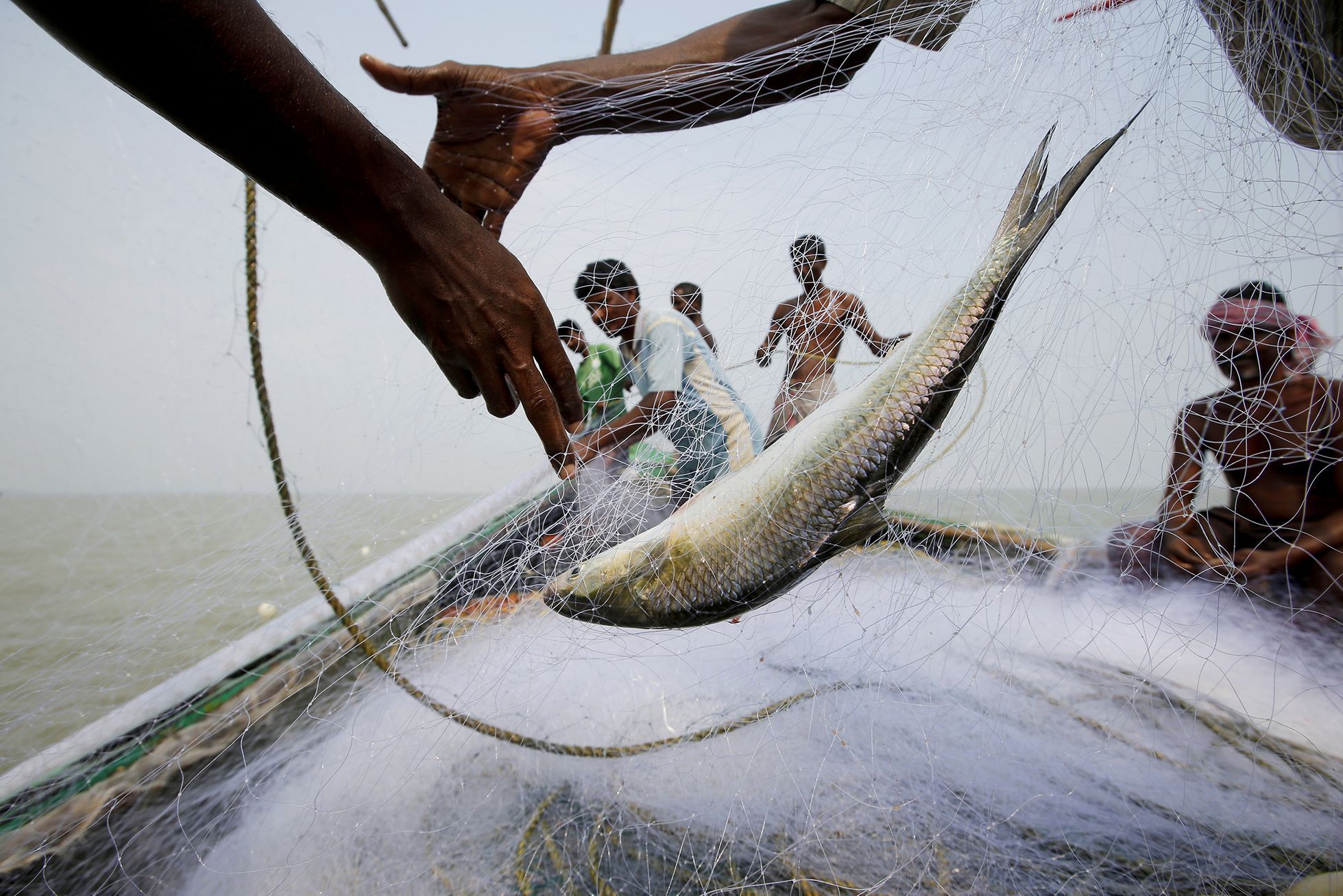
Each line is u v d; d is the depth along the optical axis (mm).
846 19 1973
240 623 2281
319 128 965
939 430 1555
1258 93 1606
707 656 2070
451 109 1883
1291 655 1939
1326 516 1849
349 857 1639
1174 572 2123
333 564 2094
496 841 1683
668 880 1537
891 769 1732
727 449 1937
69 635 1884
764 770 1747
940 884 1446
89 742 1841
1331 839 1533
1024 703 1962
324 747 1893
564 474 1361
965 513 1652
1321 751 1759
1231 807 1644
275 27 923
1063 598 2148
